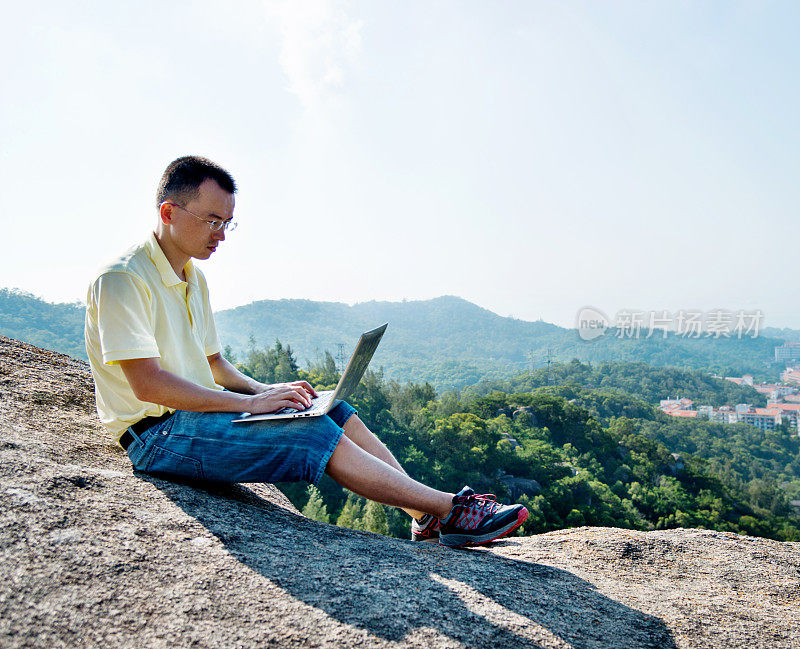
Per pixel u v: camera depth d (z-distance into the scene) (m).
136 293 1.96
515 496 57.50
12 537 1.42
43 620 1.18
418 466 61.44
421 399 92.88
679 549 2.55
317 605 1.41
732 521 63.44
